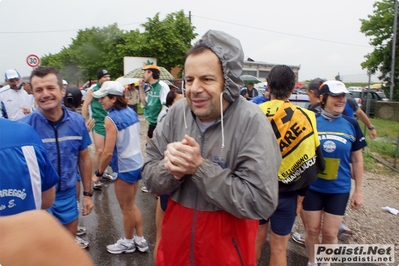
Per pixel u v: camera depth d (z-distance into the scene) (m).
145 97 6.48
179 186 1.72
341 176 3.00
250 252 1.71
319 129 3.07
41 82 2.46
